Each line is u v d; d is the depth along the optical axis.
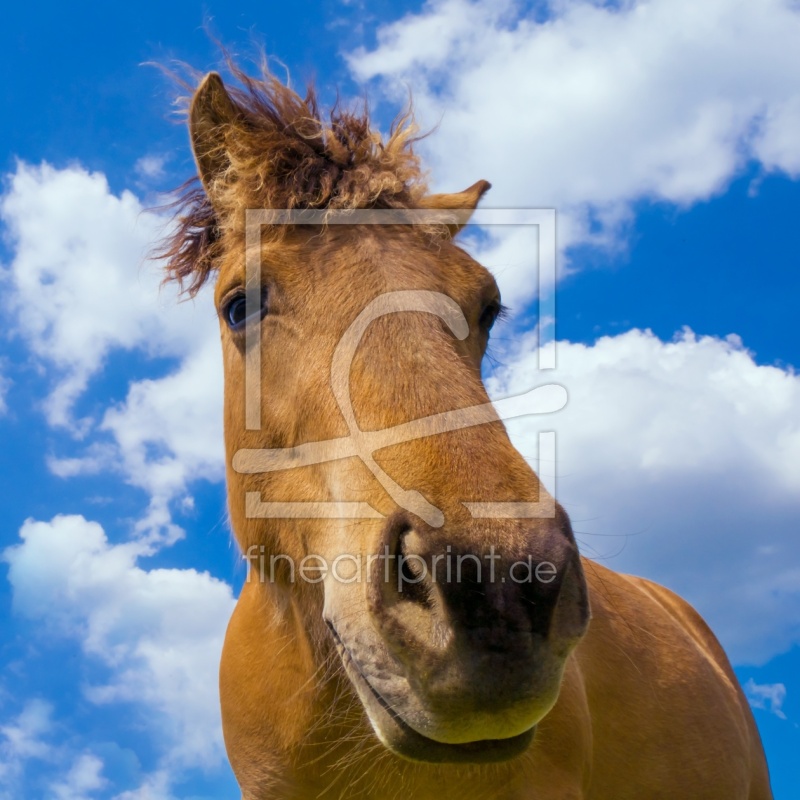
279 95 3.48
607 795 3.78
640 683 3.97
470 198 3.72
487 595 1.93
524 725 1.99
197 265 3.63
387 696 2.19
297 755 3.16
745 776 4.64
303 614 3.00
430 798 3.01
